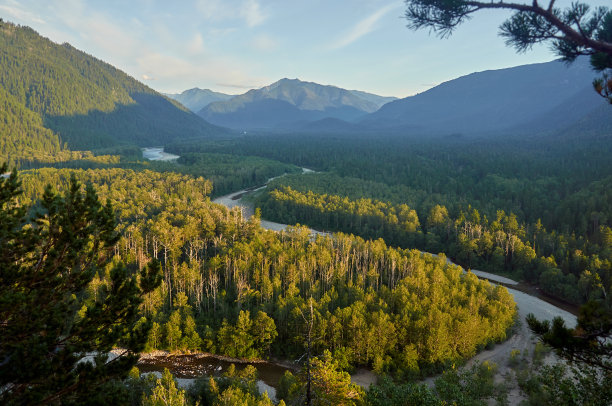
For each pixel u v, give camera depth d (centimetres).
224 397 4994
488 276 12238
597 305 1366
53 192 1662
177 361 7438
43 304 1606
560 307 10019
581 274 10125
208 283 9494
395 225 14988
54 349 1591
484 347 7769
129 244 11044
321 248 11188
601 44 1478
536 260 11788
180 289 9200
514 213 16175
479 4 1609
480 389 5303
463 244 13050
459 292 8738
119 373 1612
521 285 11525
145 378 5600
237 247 10819
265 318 7675
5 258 1560
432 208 15850
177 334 7600
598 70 1591
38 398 1388
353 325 7238
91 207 1684
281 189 19675
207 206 15238
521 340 8138
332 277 9925
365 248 11312
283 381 6150
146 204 15688
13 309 1445
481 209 16188
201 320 8344
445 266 10881
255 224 13038
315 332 7269
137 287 1797
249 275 9831
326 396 3042
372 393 3534
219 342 7688
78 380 1530
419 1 1653
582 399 2061
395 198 18538
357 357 7162
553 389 2722
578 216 13900
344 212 16125
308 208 17012
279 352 7750
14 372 1370
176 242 11169
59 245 1619
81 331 1652
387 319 7394
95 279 6425
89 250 1750
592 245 11825
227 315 8450
